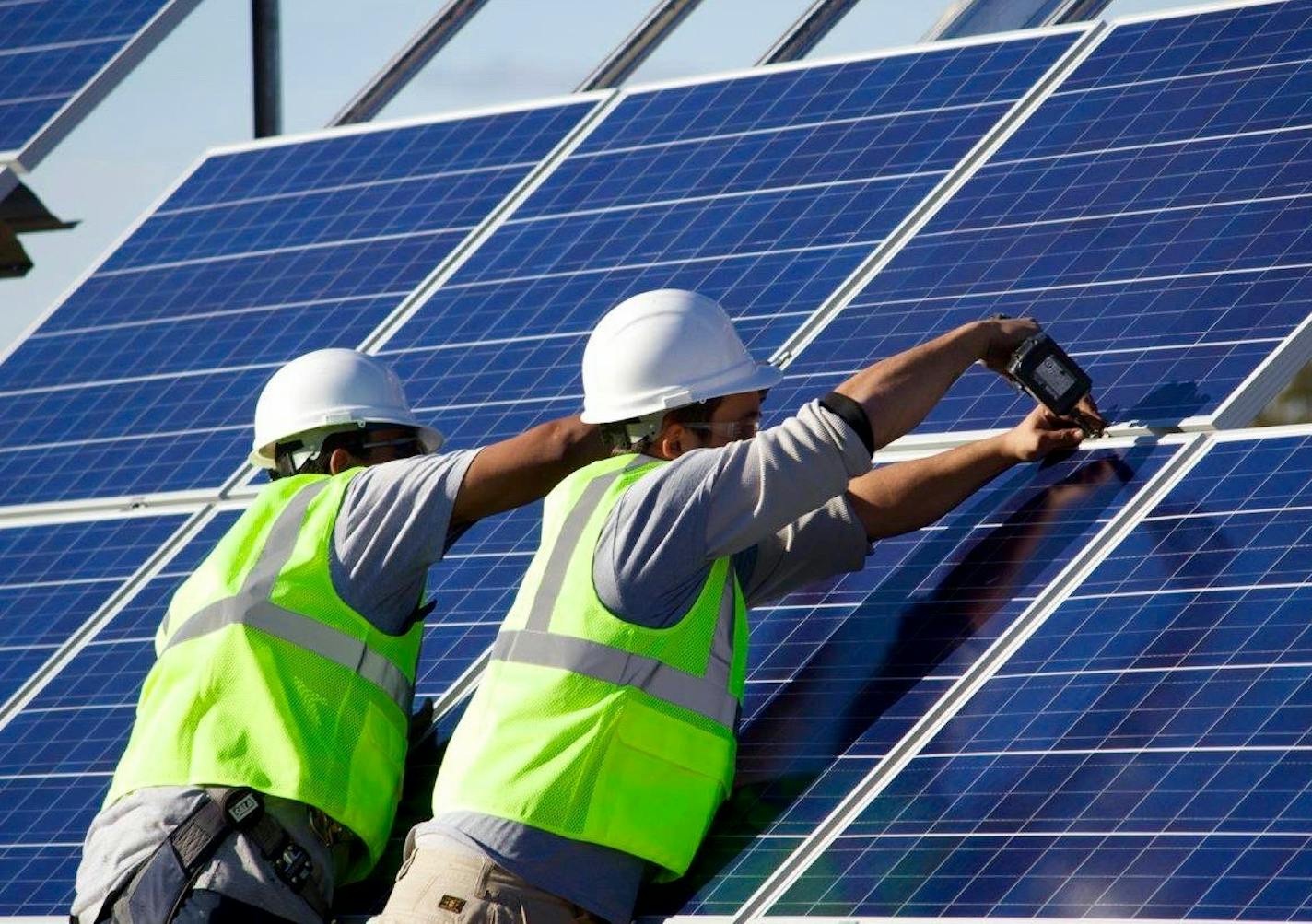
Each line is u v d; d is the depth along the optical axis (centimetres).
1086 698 998
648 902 1008
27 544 1505
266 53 2452
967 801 975
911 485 1138
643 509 991
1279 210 1263
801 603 1155
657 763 981
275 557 1089
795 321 1365
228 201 1856
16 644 1391
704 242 1488
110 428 1611
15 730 1303
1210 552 1048
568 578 1002
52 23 2234
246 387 1585
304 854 1036
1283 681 956
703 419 1077
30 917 1144
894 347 1292
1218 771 930
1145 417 1159
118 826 1056
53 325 1786
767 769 1051
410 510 1073
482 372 1461
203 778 1045
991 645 1058
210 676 1066
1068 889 909
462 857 961
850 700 1069
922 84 1560
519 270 1559
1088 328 1242
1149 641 1013
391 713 1094
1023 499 1153
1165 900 884
